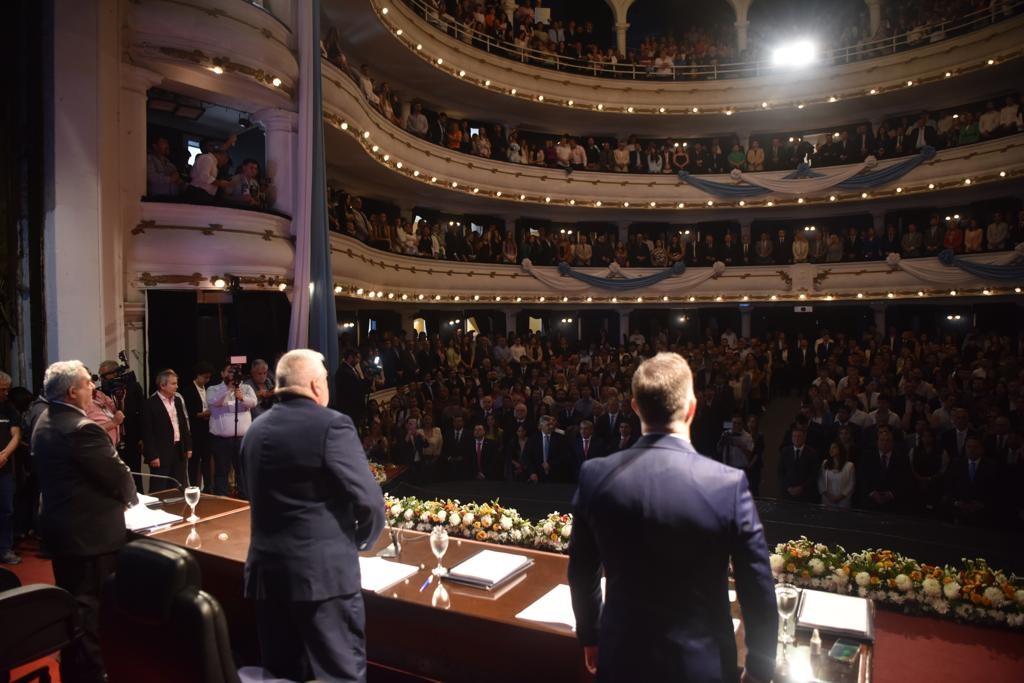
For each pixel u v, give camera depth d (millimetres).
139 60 8281
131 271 8367
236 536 4184
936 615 4340
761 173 21594
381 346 15875
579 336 24219
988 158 18469
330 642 3023
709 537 2186
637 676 2199
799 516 6129
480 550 3990
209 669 2266
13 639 3248
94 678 4023
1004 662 3857
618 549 2283
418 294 18250
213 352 8812
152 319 8266
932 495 7840
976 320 20406
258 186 9570
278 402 3279
